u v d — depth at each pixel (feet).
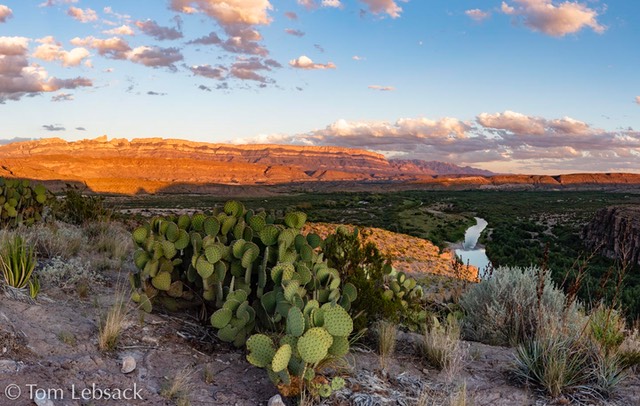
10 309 14.71
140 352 14.29
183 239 17.60
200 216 18.81
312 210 308.40
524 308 20.75
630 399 14.44
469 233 207.62
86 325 15.14
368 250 21.52
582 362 15.30
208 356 15.12
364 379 14.24
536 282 22.30
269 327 16.31
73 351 13.38
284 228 18.56
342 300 16.87
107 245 27.73
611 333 16.66
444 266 64.75
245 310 15.56
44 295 16.93
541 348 15.88
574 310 19.77
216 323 15.08
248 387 13.52
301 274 16.10
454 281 44.01
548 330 16.58
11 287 15.94
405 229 193.57
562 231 197.16
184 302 18.01
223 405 12.31
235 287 17.13
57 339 13.74
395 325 19.43
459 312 23.41
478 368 16.43
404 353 17.40
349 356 15.99
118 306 16.62
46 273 18.51
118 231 33.47
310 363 13.38
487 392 14.46
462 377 15.46
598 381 15.05
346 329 13.67
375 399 12.98
